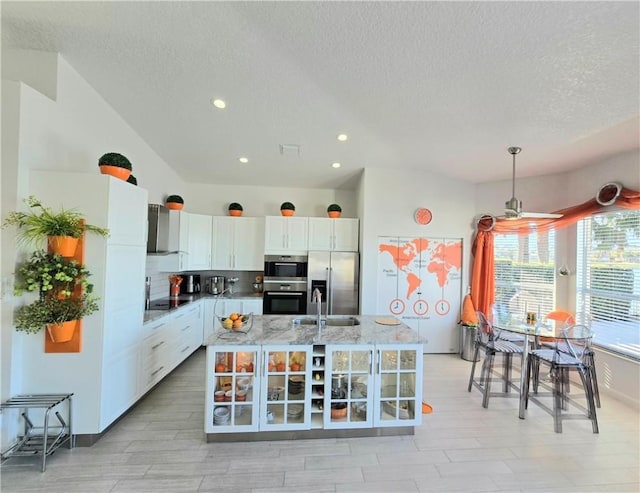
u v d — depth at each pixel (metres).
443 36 1.89
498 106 2.63
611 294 3.47
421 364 2.57
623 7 1.57
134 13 1.92
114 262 2.42
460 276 4.80
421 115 2.91
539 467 2.20
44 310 2.07
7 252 2.08
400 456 2.29
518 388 3.36
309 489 1.95
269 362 2.47
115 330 2.46
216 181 5.27
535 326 3.23
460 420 2.83
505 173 4.36
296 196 5.52
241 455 2.26
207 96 2.82
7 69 2.30
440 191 4.76
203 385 3.45
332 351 2.48
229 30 2.01
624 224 3.36
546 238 4.25
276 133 3.50
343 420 2.52
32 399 2.17
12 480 1.95
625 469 2.19
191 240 4.62
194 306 4.30
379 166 4.53
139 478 2.00
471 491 1.96
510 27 1.77
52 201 2.23
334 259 4.79
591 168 3.76
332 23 1.87
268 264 4.82
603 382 3.44
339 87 2.56
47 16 1.96
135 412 2.84
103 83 2.69
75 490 1.89
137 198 2.70
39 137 2.24
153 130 3.51
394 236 4.70
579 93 2.33
